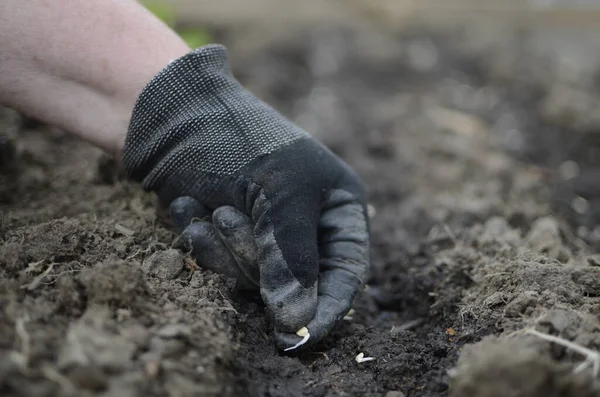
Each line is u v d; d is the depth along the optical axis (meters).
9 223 0.80
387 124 1.17
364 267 0.78
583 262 0.81
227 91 0.79
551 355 0.72
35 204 0.83
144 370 0.70
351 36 1.58
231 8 1.57
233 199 0.77
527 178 1.01
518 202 0.95
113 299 0.73
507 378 0.71
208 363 0.72
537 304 0.76
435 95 1.32
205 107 0.78
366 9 1.65
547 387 0.71
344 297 0.77
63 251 0.77
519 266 0.79
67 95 0.80
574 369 0.71
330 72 1.40
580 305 0.76
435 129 1.15
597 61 1.48
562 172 1.04
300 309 0.75
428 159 1.05
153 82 0.78
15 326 0.71
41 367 0.69
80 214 0.81
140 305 0.73
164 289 0.76
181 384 0.71
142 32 0.79
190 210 0.78
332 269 0.78
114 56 0.79
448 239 0.88
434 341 0.78
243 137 0.77
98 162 0.88
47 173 0.88
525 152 1.08
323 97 1.28
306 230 0.76
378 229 0.93
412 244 0.89
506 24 1.63
